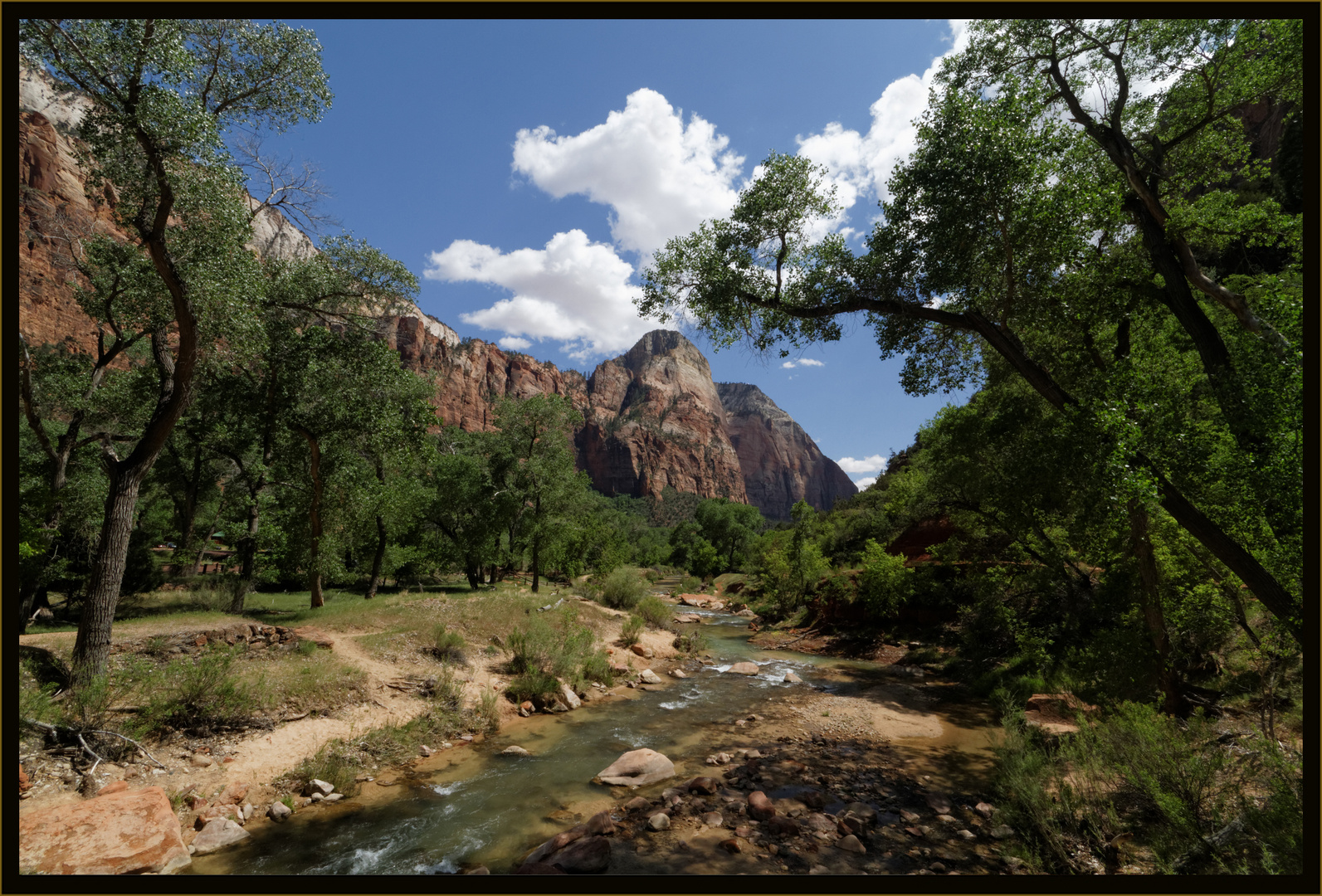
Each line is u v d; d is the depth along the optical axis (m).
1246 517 6.13
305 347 14.48
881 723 11.66
